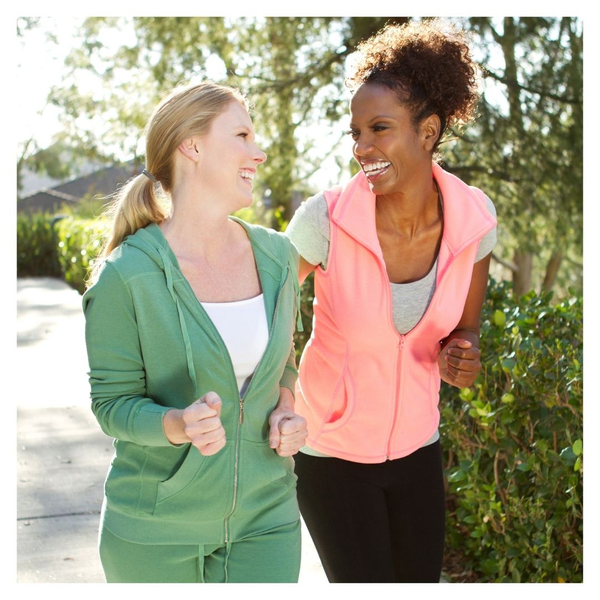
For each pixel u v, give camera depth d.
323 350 2.37
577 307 3.49
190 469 1.85
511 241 10.41
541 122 9.45
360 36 9.34
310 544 3.91
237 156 1.94
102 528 1.94
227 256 2.01
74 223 17.23
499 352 3.37
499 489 3.24
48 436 5.44
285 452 1.90
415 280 2.38
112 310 1.84
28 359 8.17
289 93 10.15
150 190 2.00
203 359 1.86
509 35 8.95
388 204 2.31
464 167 9.73
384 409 2.31
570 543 2.87
